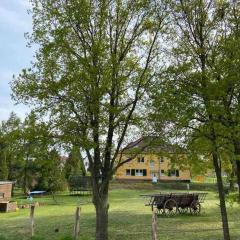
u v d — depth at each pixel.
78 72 17.02
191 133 15.90
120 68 18.11
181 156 16.75
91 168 18.78
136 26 18.66
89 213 35.25
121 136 18.55
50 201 53.56
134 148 18.56
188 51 16.25
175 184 75.44
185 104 15.14
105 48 17.61
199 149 15.98
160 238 21.84
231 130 14.55
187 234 23.03
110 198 54.25
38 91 17.58
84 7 17.50
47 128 17.30
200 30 16.36
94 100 17.09
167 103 15.38
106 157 18.83
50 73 17.77
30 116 17.73
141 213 34.97
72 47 17.78
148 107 17.42
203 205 41.31
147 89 17.62
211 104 14.91
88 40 17.91
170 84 15.73
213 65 15.43
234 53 14.91
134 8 18.38
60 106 17.39
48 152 17.56
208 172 18.31
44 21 17.92
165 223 28.02
